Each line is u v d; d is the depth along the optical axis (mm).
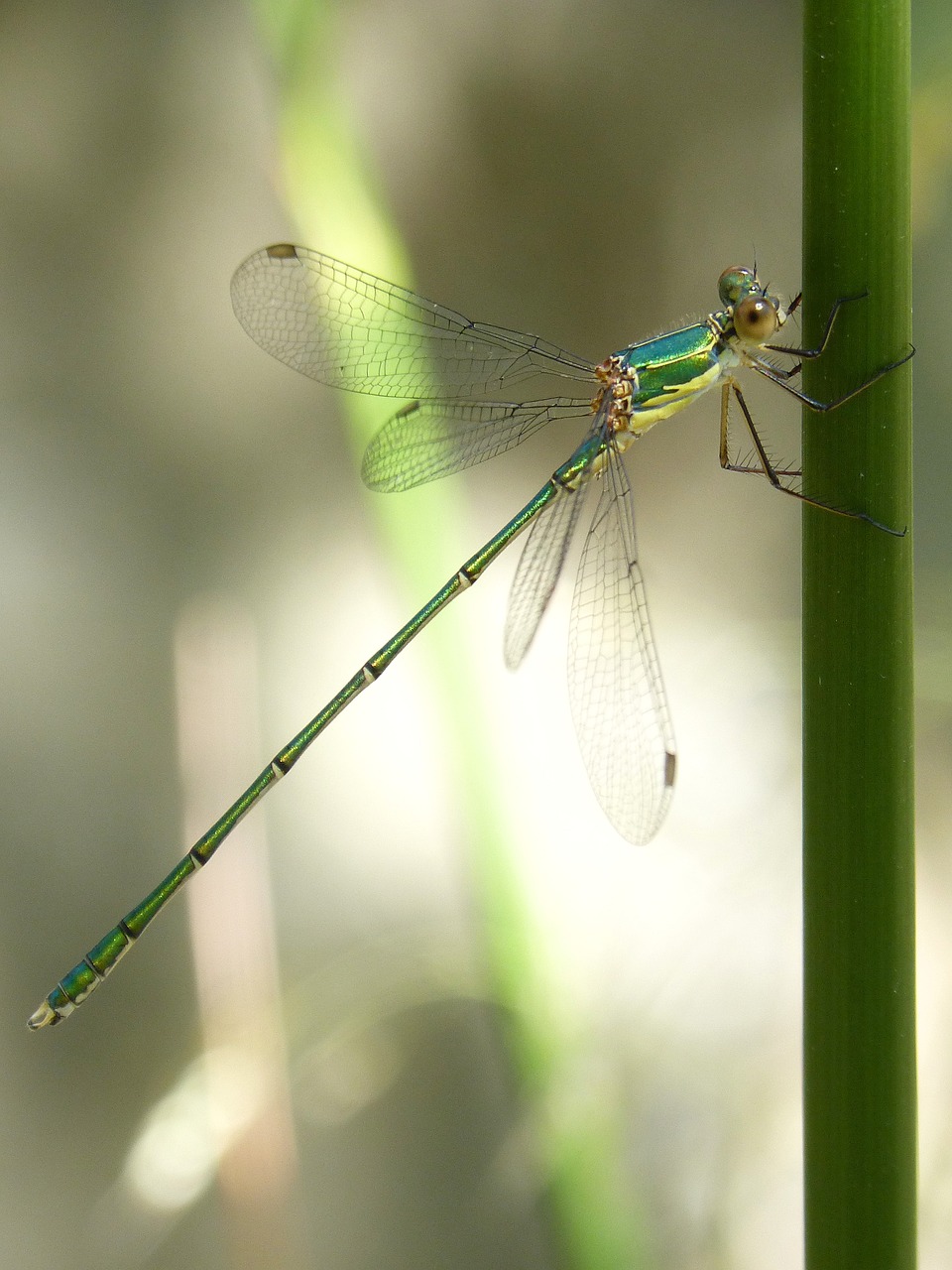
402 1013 397
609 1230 375
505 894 375
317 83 380
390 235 385
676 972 395
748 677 406
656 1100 392
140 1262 390
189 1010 400
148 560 419
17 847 407
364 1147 395
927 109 384
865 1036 343
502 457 417
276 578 417
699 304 420
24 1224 393
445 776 376
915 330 412
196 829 403
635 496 419
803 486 351
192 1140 386
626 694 383
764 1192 390
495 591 412
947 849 401
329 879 407
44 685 413
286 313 387
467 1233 392
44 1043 400
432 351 388
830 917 347
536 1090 376
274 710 412
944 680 387
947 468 411
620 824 381
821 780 350
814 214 350
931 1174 389
